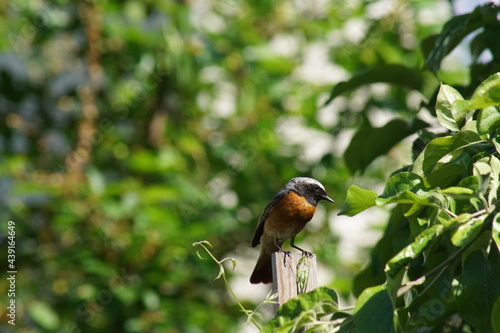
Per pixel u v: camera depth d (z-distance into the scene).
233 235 13.16
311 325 4.20
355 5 13.23
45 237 11.87
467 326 5.91
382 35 12.25
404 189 4.32
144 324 10.98
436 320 5.29
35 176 11.90
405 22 12.28
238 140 13.09
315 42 13.41
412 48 12.28
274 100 12.95
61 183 11.52
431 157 4.47
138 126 13.00
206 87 13.04
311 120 12.99
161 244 11.27
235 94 13.23
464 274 4.43
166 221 11.12
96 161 12.26
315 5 14.05
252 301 12.82
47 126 12.55
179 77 11.71
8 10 12.51
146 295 11.09
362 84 7.10
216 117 13.45
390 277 3.94
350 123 11.95
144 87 12.55
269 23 13.76
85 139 12.28
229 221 12.30
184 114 13.36
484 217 3.93
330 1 13.51
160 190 11.16
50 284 11.71
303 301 4.34
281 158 13.12
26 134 12.51
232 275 12.54
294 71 13.38
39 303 11.34
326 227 13.16
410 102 11.98
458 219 3.96
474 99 3.97
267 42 13.04
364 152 7.13
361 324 3.96
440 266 4.30
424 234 3.98
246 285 14.11
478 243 4.39
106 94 12.76
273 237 8.65
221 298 12.68
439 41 6.52
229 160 13.12
